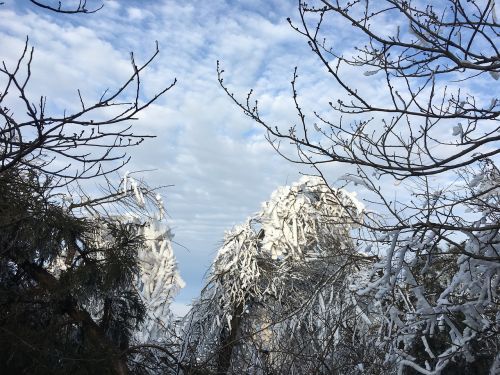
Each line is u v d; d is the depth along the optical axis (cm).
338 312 1006
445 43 436
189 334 1006
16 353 539
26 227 574
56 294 599
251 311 1148
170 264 1152
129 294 714
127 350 632
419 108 464
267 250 1166
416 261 600
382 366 788
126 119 345
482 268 542
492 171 603
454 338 590
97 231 684
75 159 350
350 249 982
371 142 488
